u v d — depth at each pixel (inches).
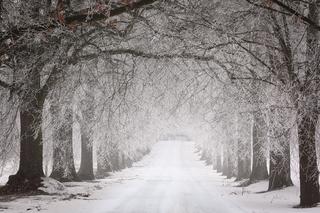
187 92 1229.1
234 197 1198.3
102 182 1801.2
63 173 1595.7
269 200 1104.8
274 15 909.2
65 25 684.7
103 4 639.8
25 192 1163.9
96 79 1031.6
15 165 1414.9
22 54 837.8
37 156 1202.0
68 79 1010.7
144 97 1270.9
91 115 1235.2
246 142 1620.3
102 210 871.7
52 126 1153.4
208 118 1818.4
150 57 1073.5
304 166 888.9
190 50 1069.8
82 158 1955.0
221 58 1166.3
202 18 970.7
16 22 742.5
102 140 1349.7
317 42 836.6
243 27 998.4
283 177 1282.0
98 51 1010.7
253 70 1053.8
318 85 796.6
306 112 797.2
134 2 641.6
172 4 970.7
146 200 1096.8
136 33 1123.3
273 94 967.0
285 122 927.7
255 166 1632.6
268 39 945.5
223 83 1095.0
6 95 947.3
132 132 1563.7
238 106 1155.9
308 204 900.6
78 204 956.0
